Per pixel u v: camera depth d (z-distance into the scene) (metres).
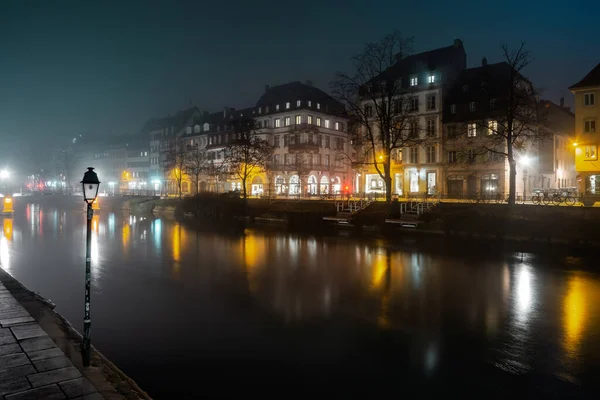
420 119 52.41
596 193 37.94
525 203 32.84
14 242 28.09
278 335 10.35
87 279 7.14
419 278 16.50
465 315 11.88
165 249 24.73
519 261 19.73
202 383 7.84
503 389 7.61
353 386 7.73
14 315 9.83
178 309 12.56
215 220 44.56
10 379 6.48
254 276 17.14
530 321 11.30
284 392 7.51
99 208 65.38
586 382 7.85
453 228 28.55
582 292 14.17
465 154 44.53
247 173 55.75
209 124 83.88
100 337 10.19
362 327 10.94
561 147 56.31
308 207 40.41
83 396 5.95
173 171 79.81
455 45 55.12
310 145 64.06
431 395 7.40
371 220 33.69
